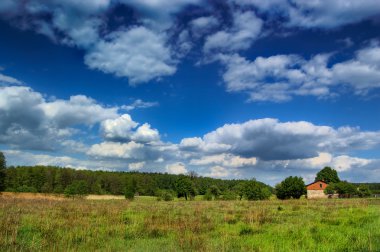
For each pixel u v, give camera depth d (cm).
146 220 2245
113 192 14775
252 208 3850
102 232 1770
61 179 13900
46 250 1320
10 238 1445
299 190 8131
